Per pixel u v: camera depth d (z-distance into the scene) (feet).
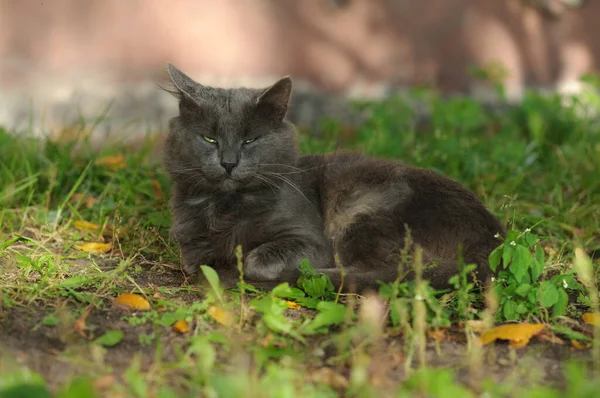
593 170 30.01
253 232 19.80
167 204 24.71
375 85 49.83
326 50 49.62
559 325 16.52
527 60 51.75
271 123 19.66
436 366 14.51
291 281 18.74
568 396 12.65
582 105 36.63
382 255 18.63
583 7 52.13
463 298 16.49
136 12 47.16
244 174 19.19
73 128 35.65
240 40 48.52
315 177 20.83
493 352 15.14
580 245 21.81
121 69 47.32
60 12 46.70
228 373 13.88
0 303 16.25
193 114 19.49
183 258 20.15
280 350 14.62
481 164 29.55
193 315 16.42
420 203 18.83
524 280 17.47
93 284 18.34
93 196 26.48
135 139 39.81
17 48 46.47
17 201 25.05
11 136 30.17
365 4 49.70
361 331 15.06
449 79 50.67
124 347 15.11
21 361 13.94
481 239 18.42
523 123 37.45
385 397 12.90
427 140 33.83
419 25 50.19
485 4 50.65
